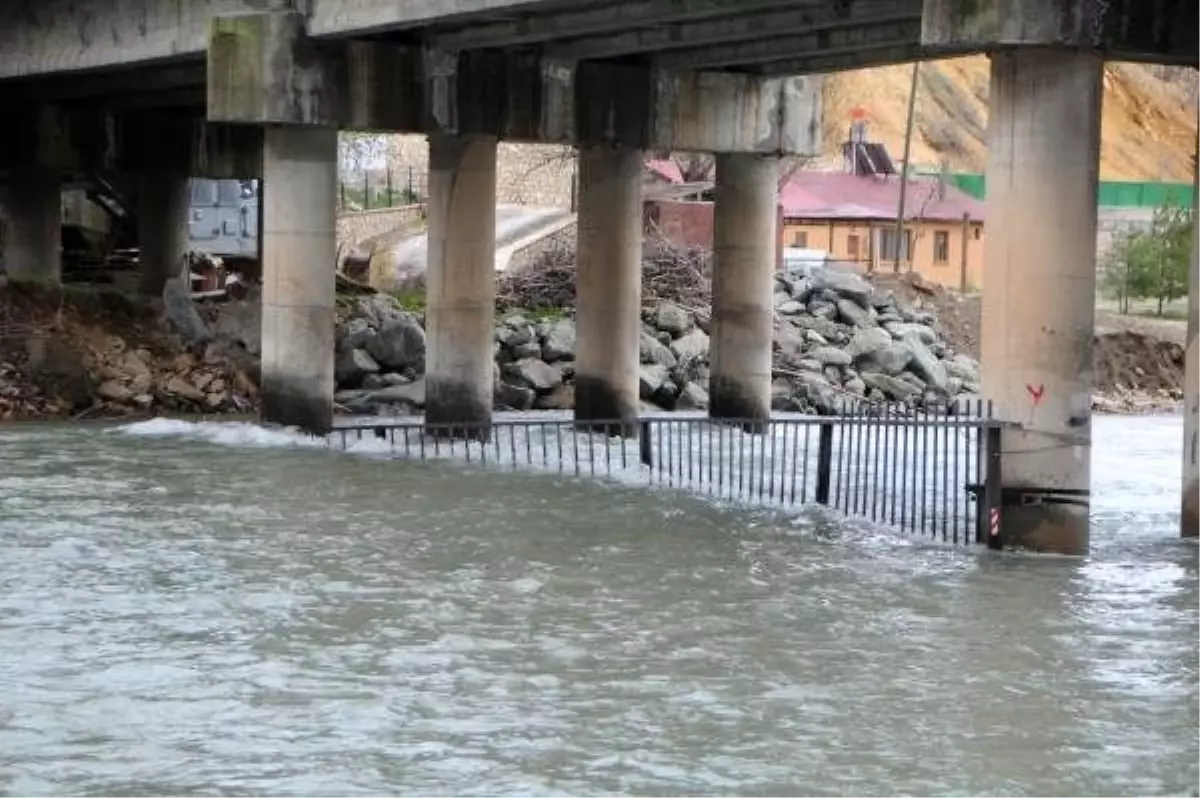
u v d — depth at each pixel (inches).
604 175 2003.0
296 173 1804.9
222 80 1777.8
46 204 2615.7
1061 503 1196.5
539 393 2322.8
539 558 1151.6
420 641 904.9
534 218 3545.8
